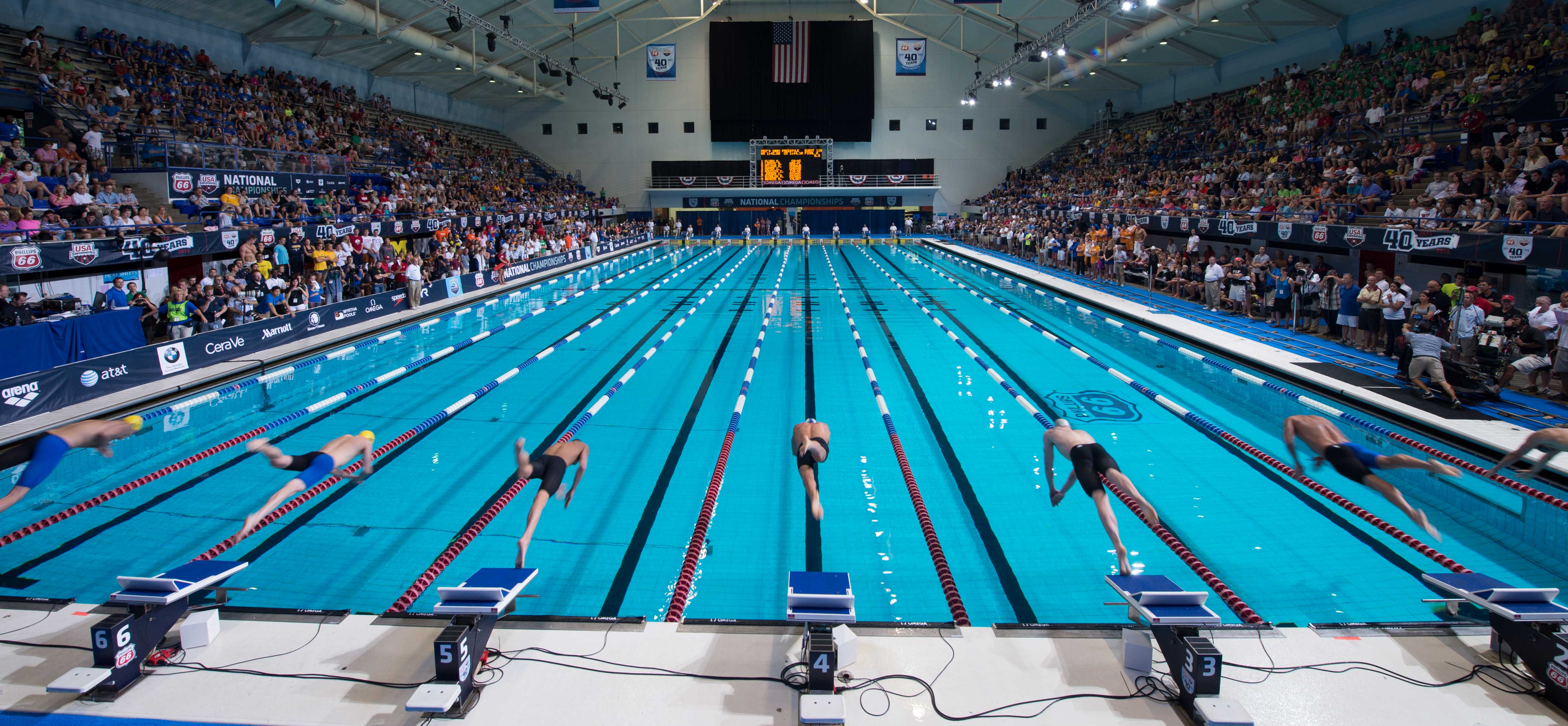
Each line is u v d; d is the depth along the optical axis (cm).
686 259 3192
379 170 2419
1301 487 689
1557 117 1384
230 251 1557
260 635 434
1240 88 2977
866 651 416
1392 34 2197
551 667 403
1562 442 465
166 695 384
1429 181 1534
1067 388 1027
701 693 384
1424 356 882
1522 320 974
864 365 1180
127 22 2002
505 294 2084
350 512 648
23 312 1039
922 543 592
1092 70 3262
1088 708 372
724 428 874
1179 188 2461
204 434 848
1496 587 398
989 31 3500
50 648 420
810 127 4294
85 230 1284
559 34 3372
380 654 418
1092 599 512
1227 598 462
